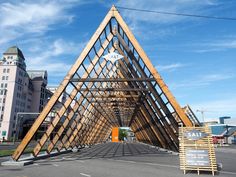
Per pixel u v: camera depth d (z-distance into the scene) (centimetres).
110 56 2255
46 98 11450
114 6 2083
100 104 3834
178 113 1906
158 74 1977
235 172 1351
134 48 2031
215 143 6844
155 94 2242
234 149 4256
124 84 3147
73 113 2564
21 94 9325
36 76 11225
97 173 1234
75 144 3369
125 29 2056
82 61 2008
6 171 1310
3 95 8575
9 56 9225
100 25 2052
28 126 9456
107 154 2658
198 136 1357
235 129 7888
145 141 5628
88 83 2541
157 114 2514
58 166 1544
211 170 1269
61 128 2477
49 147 2364
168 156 2384
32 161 1753
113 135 8400
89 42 2025
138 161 1880
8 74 8812
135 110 3781
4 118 8388
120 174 1202
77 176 1138
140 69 2242
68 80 1969
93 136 4791
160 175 1186
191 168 1290
